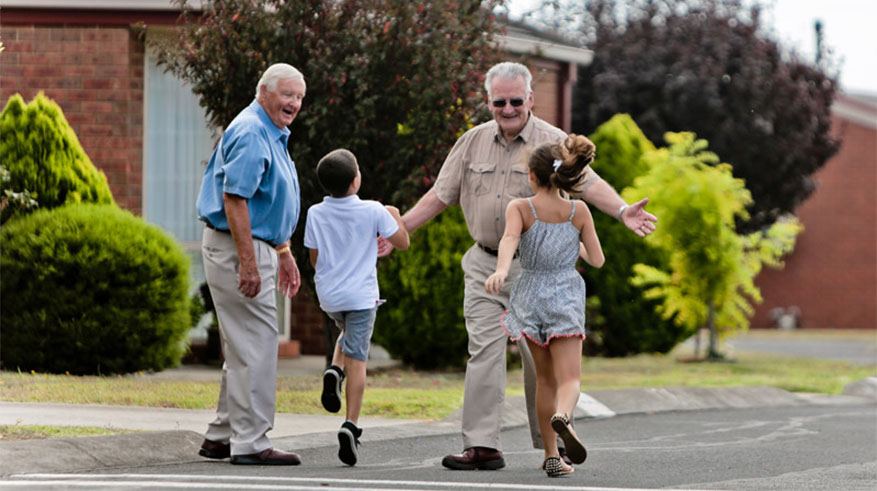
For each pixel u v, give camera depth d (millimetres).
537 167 10367
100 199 20562
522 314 10375
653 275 27078
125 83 23781
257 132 10375
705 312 27547
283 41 18172
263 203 10508
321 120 18156
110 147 23844
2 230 19141
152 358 19188
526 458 11742
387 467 10781
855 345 39188
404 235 11391
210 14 18547
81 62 23781
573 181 10320
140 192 24047
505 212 10844
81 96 23828
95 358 18875
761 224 44031
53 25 23766
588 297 28172
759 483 10297
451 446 12367
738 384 21156
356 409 11070
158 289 19125
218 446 10836
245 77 18219
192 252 24234
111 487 9047
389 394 16328
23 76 23828
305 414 14398
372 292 11211
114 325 18797
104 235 18891
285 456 10633
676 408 17453
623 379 21969
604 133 28734
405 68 18531
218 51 18125
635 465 11336
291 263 11141
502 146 11133
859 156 52312
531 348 10445
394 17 18219
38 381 16469
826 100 45531
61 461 10039
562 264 10391
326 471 10344
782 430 14742
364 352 11164
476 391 10820
